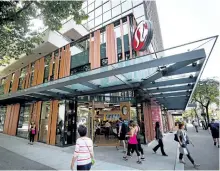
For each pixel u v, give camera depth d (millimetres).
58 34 15359
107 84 8508
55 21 6223
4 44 7676
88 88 9266
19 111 15320
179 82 7629
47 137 10852
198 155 7586
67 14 5938
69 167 5836
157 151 8625
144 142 10234
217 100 23594
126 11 14414
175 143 11570
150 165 6027
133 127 6855
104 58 10703
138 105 10297
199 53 4781
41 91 9539
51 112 11258
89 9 17812
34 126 11375
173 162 6441
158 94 11031
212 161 6484
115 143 11141
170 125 28859
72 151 8664
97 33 11305
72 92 9836
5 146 10047
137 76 7207
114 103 15258
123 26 10703
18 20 5918
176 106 19641
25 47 8133
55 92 10180
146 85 8336
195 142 11766
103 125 15383
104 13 16297
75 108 11180
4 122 17500
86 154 3365
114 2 15633
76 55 12336
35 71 14773
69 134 10500
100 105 13625
